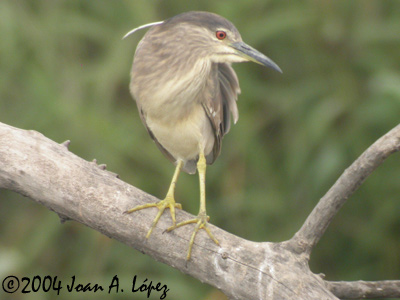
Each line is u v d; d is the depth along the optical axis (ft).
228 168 34.42
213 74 24.14
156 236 19.88
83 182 20.42
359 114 33.22
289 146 34.09
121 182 20.79
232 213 33.68
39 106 31.83
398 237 34.14
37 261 32.86
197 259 19.34
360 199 34.88
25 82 32.89
